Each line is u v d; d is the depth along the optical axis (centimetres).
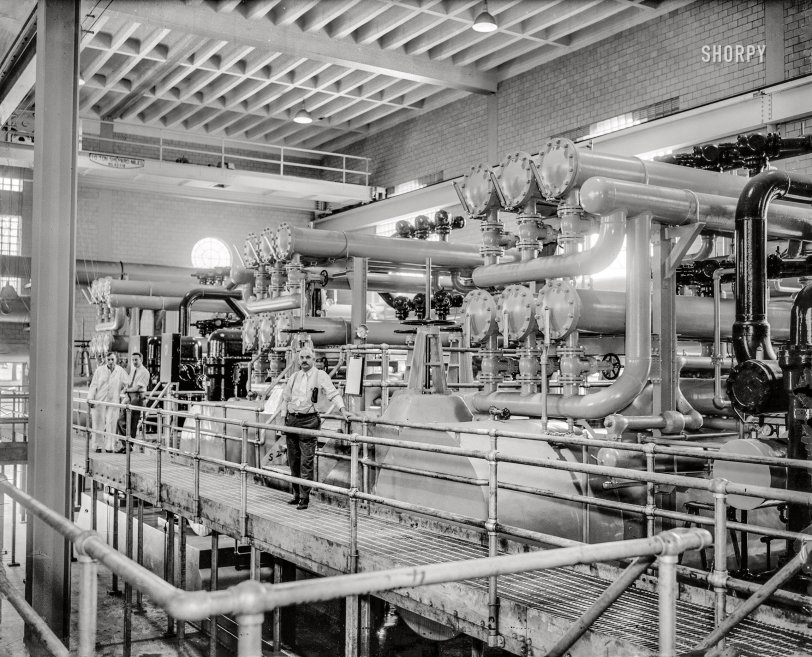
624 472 451
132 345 1847
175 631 1105
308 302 1405
